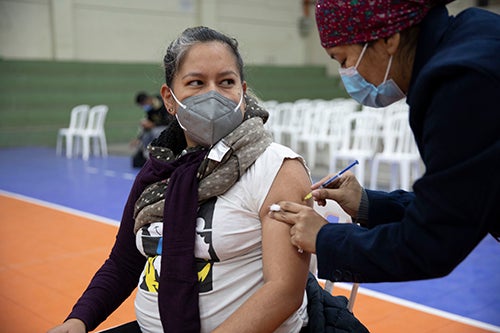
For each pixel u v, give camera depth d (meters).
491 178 0.79
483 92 0.78
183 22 13.94
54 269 3.37
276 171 1.12
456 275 3.19
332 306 1.26
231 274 1.13
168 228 1.14
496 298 2.82
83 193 5.97
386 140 5.73
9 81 10.95
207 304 1.13
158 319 1.20
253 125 1.16
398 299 2.82
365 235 0.94
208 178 1.13
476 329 2.45
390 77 0.99
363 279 0.94
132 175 7.27
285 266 1.05
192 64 1.18
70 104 11.73
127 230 1.35
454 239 0.83
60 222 4.61
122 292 1.36
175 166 1.21
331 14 0.96
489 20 0.88
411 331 2.43
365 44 0.96
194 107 1.15
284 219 1.06
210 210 1.14
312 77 16.12
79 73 11.94
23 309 2.74
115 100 12.38
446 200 0.82
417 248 0.85
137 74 12.84
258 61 15.59
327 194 1.27
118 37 12.85
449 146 0.81
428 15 0.93
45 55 11.75
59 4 11.70
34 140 11.12
